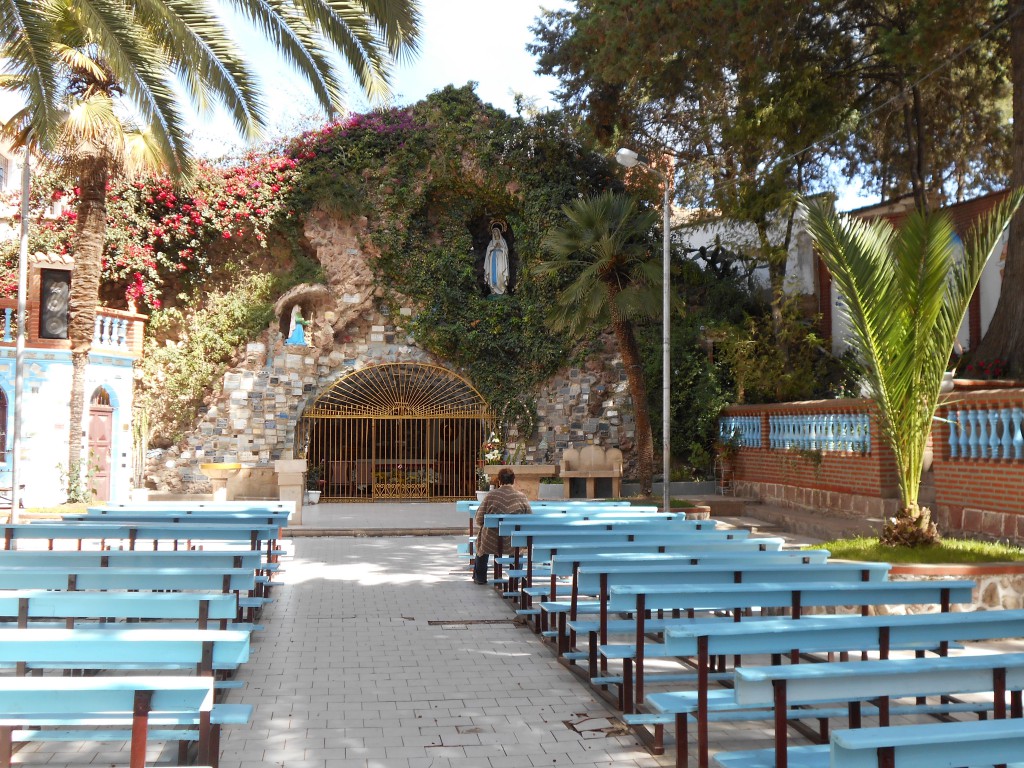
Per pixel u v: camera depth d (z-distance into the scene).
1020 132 16.44
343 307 24.02
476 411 24.44
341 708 6.28
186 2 12.30
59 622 6.98
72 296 18.67
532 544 8.63
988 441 12.09
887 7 19.73
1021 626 5.10
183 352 23.33
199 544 13.40
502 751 5.44
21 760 5.20
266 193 24.00
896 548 10.01
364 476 24.58
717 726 5.98
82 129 16.53
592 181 25.34
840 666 4.14
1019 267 16.81
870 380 10.25
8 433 18.91
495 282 25.11
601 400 24.06
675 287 21.75
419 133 24.70
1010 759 3.49
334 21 11.88
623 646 6.32
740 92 20.91
